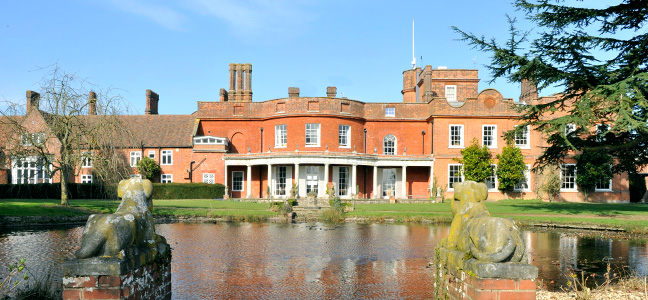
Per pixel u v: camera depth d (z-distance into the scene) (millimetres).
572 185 40969
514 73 17984
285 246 17062
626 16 16109
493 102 41438
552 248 16844
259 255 15133
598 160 22078
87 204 30453
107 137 28922
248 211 29562
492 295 5816
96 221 5957
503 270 5820
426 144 44062
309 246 17078
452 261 6953
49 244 17359
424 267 13234
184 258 14562
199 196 41594
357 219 27516
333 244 17609
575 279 10711
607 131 16234
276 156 40031
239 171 44594
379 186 43344
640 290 9695
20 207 26312
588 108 15219
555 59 17047
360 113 43469
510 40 18578
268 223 26016
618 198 41000
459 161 40375
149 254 6719
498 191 40812
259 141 44812
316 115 41312
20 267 6820
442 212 29062
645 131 14266
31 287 10555
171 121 47781
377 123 44188
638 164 18938
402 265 13531
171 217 27875
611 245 17641
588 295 8906
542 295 9344
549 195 39469
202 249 16344
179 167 44281
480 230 6160
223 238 19281
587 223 23312
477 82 49594
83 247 5824
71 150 28547
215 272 12484
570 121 16047
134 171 43625
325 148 41125
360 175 42844
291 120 41844
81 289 5672
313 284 11148
